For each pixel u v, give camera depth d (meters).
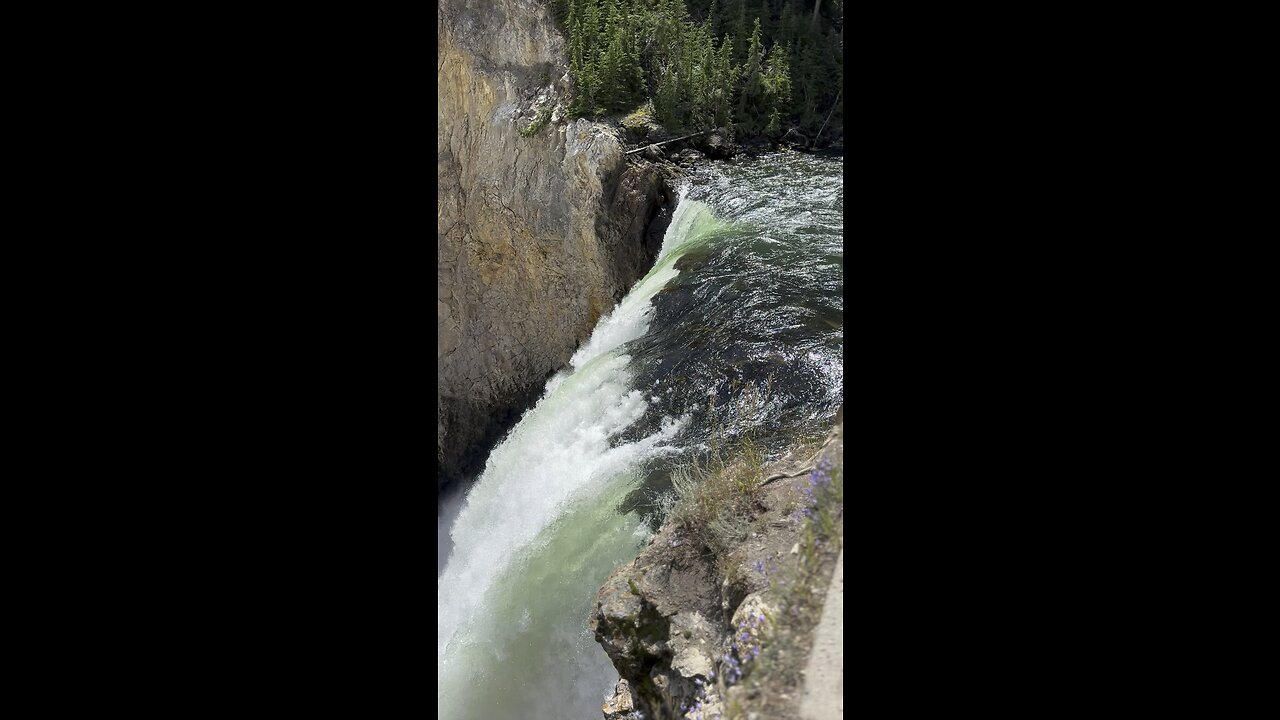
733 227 13.60
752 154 17.55
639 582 5.32
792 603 3.85
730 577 4.69
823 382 8.36
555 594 8.03
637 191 16.45
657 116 17.66
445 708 8.15
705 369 9.33
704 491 5.57
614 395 10.19
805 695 3.43
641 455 8.66
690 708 4.48
